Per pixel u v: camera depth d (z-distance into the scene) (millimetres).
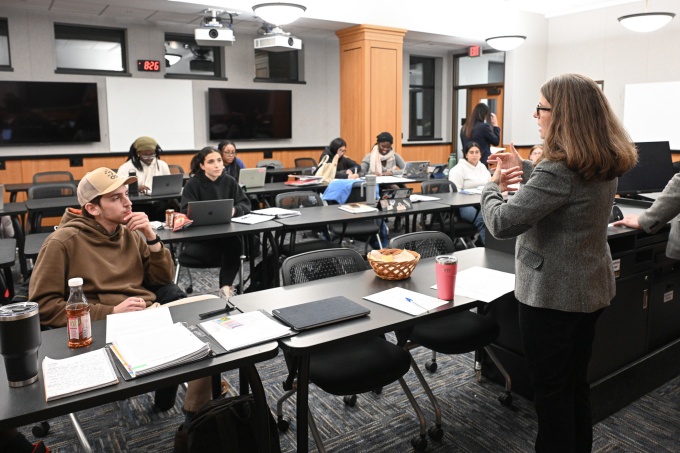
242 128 8883
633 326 2658
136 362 1383
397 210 4270
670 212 2275
